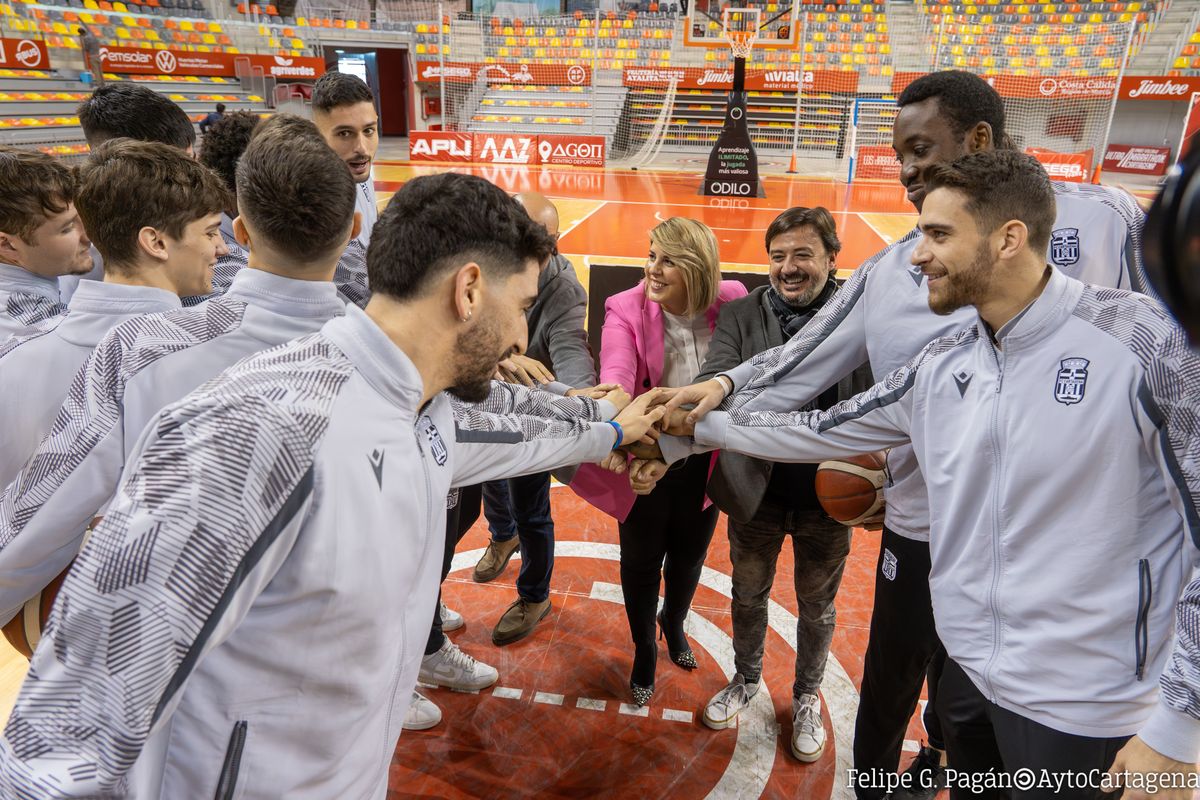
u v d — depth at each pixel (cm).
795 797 216
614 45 1875
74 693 78
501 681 258
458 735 234
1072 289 130
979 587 144
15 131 1147
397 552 100
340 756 104
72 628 78
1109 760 135
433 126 2125
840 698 252
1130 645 130
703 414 186
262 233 125
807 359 188
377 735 111
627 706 248
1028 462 133
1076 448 129
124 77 1414
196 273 153
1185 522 120
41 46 1238
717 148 1305
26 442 148
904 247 175
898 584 182
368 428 95
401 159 1706
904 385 156
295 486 86
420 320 98
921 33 1788
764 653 274
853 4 1838
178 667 81
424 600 113
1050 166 1377
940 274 135
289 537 88
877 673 192
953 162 132
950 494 147
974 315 162
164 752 96
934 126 167
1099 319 127
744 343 216
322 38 1873
